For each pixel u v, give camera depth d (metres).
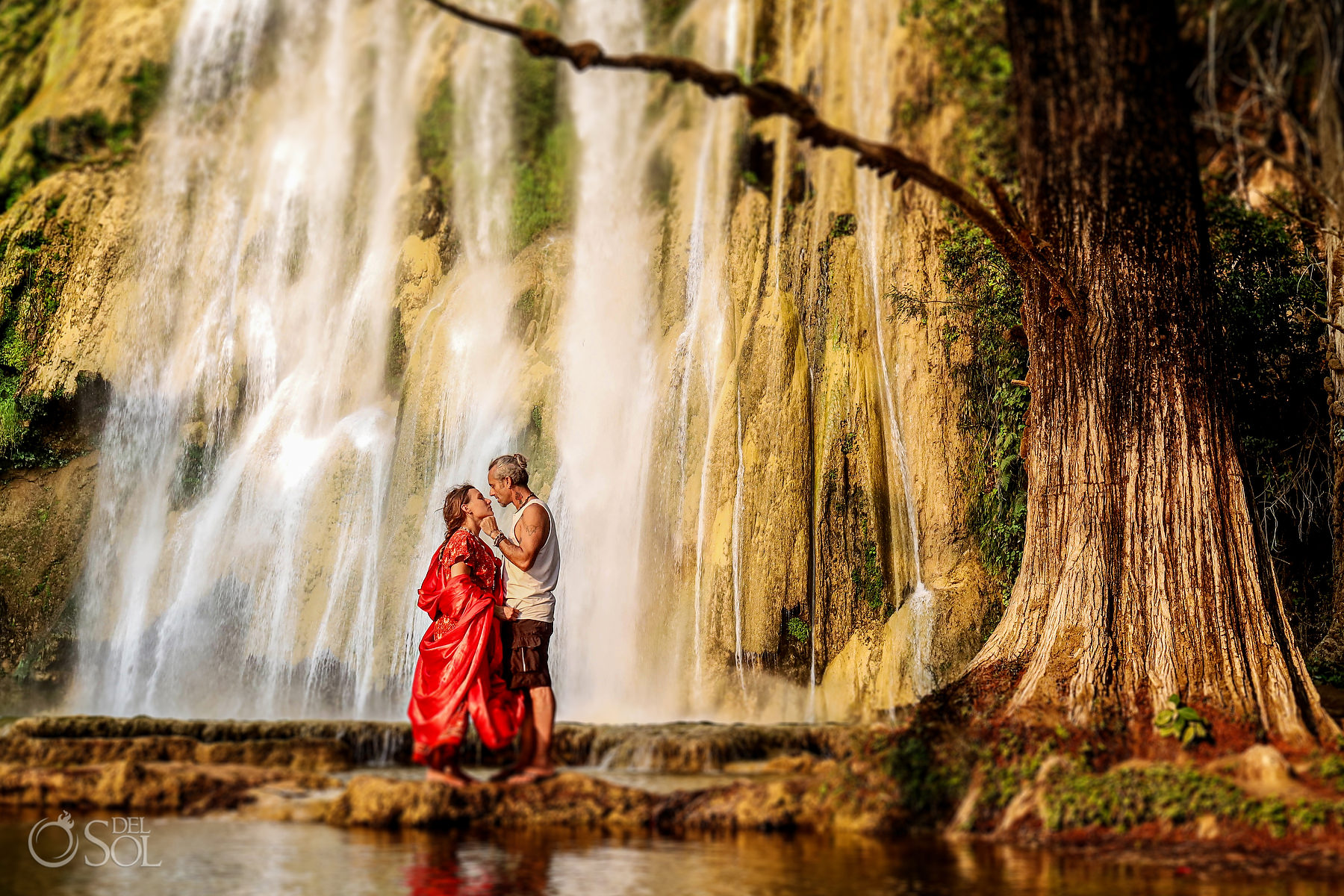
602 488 12.08
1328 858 4.31
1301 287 10.26
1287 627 6.34
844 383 11.35
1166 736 5.73
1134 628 6.27
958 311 11.31
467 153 15.59
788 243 12.61
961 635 10.08
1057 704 6.03
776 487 11.02
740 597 10.77
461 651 5.71
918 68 13.50
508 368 13.12
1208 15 11.59
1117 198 6.82
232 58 16.39
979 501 10.73
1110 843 4.65
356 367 13.78
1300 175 8.97
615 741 6.64
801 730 6.95
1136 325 6.67
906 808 5.14
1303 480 10.07
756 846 4.61
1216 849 4.49
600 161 15.16
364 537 12.41
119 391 13.55
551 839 4.75
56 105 15.56
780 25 15.79
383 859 4.26
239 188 15.30
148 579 12.71
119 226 14.39
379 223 14.85
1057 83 7.05
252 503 12.79
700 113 15.21
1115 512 6.50
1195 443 6.49
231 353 14.03
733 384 11.65
